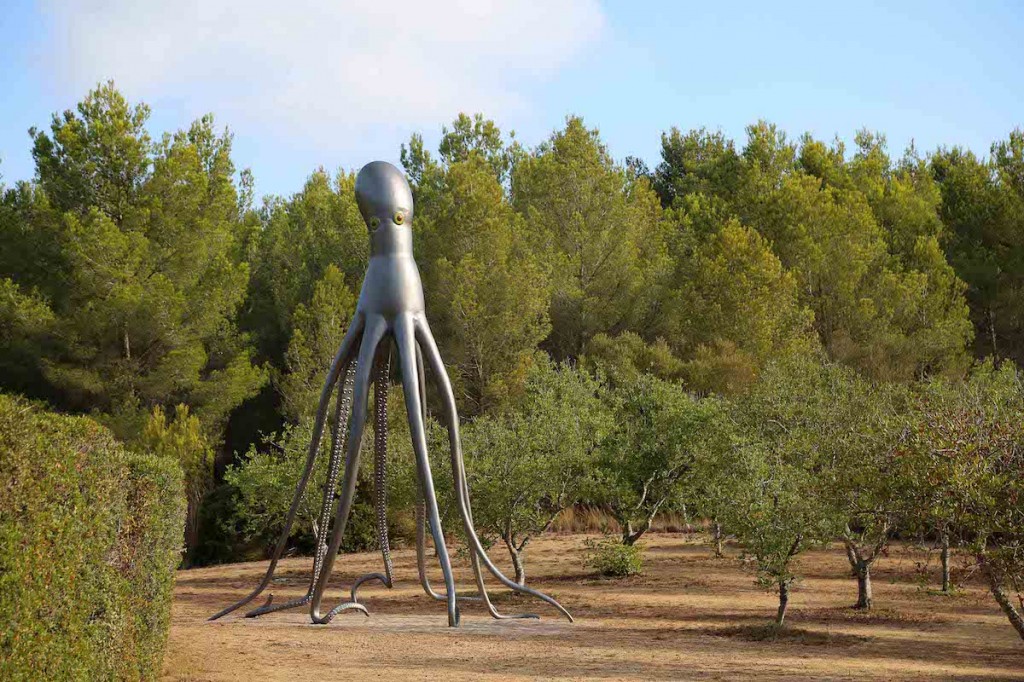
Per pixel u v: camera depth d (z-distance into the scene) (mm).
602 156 49281
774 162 53031
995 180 41750
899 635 14414
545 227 42281
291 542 31281
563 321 39500
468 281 35312
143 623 9688
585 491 21531
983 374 23344
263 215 54219
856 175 50375
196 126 37344
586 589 20812
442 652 12711
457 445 15797
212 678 10484
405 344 15102
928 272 37375
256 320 41906
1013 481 9555
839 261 37781
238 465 40000
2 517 6367
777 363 24688
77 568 7617
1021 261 37375
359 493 30391
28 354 31422
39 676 6758
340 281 36938
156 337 31766
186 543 31141
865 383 20578
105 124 33125
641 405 23906
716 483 18391
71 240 30766
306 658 12102
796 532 14773
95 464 8102
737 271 37500
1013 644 13516
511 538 20641
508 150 56375
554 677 10781
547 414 22703
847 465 11953
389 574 17031
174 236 33062
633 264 40531
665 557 26250
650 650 12961
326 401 15836
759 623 15664
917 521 10477
